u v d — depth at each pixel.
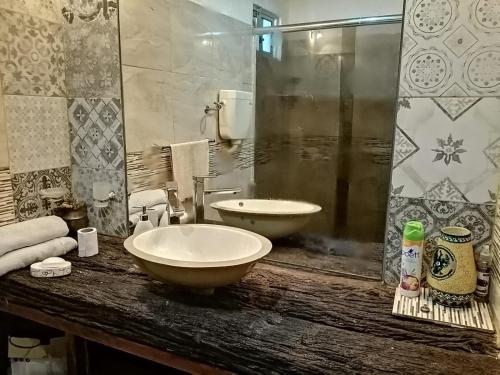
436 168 1.11
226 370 0.94
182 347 0.98
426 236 1.15
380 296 1.14
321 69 1.37
